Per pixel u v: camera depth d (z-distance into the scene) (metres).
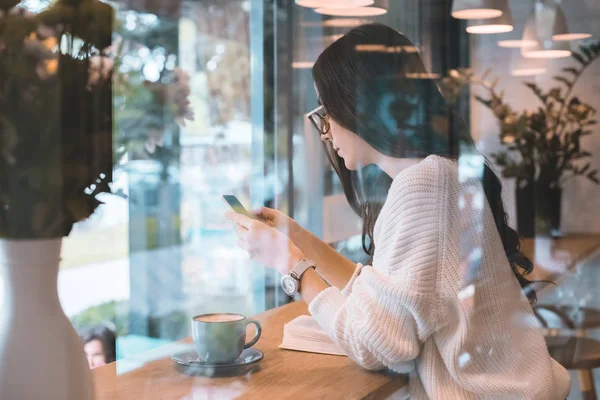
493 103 2.13
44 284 0.60
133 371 0.80
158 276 0.87
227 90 1.18
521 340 1.01
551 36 2.26
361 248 1.40
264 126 1.40
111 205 0.76
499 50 2.12
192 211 0.99
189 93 0.99
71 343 0.62
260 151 1.36
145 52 0.87
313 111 1.26
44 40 0.58
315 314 1.02
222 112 1.16
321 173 1.47
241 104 1.26
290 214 1.45
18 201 0.57
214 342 0.89
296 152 1.47
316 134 1.51
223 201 1.10
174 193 0.93
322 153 1.50
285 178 1.43
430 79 1.15
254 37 1.34
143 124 0.86
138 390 0.76
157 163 0.89
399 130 1.11
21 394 0.58
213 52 1.11
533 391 0.97
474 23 2.04
